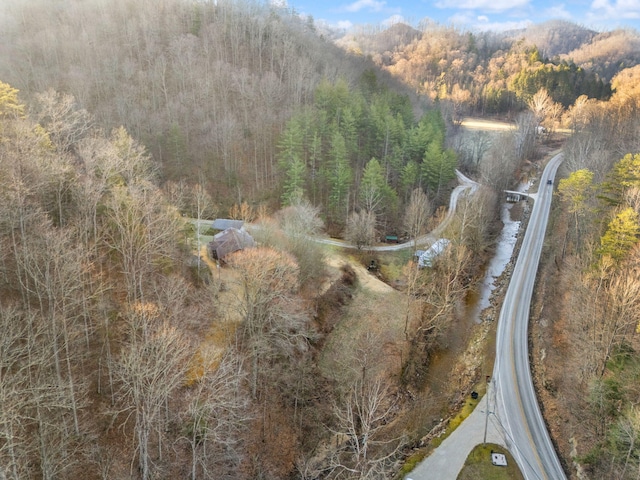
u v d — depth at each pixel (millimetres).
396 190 89375
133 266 39938
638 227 50938
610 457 37969
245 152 89688
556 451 42562
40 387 26500
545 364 53469
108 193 46531
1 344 26281
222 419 33844
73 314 36188
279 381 45031
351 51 171500
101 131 70000
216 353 40000
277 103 101875
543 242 83875
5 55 92938
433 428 46031
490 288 72562
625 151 89125
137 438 33719
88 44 104375
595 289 50594
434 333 58875
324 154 88438
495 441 43375
